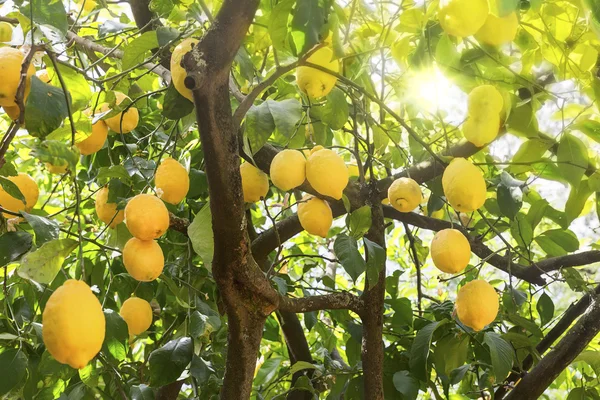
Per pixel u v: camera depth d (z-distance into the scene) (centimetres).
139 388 173
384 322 207
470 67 147
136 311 163
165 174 132
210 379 194
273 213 263
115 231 175
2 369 135
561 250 194
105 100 141
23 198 132
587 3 97
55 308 92
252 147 127
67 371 160
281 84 167
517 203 165
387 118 218
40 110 96
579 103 174
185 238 212
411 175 168
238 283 127
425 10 135
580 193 170
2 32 133
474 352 196
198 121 104
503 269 195
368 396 157
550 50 146
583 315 179
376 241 160
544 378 175
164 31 138
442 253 134
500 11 99
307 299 148
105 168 149
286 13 106
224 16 97
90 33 208
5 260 125
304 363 192
